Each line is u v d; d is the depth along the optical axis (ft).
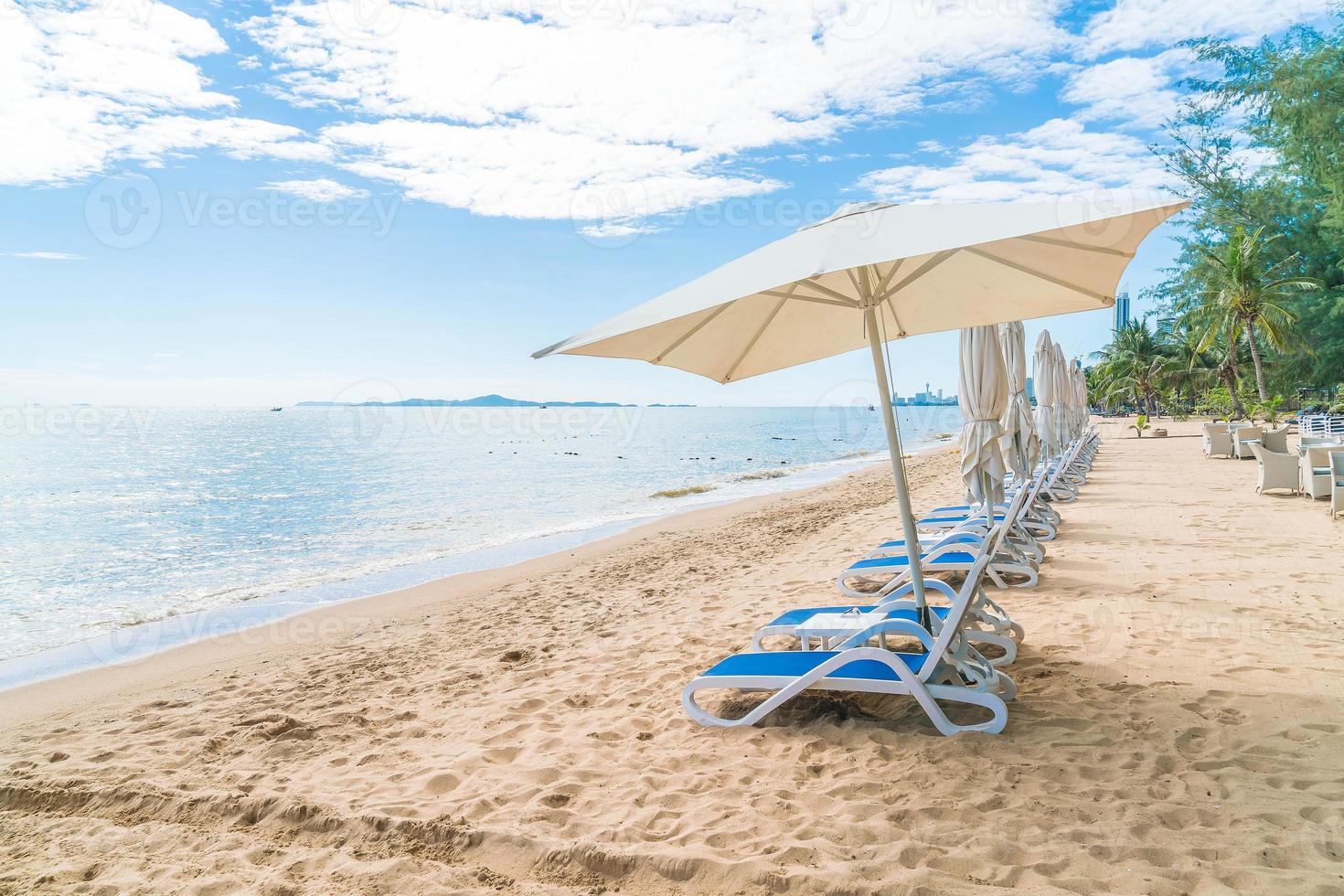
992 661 13.93
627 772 10.72
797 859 7.95
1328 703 11.18
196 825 10.00
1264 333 89.40
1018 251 11.64
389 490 74.54
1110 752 10.01
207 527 50.42
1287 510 30.04
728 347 13.75
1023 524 27.17
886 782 9.64
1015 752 10.23
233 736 13.56
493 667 17.37
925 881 7.29
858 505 48.11
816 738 11.28
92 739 14.02
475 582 30.30
